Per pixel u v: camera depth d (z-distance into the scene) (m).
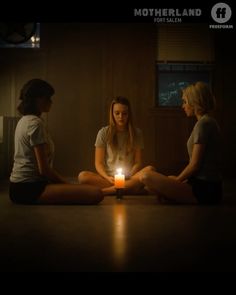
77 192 3.38
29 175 3.36
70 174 6.13
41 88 3.36
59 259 1.87
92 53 6.12
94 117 6.14
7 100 6.19
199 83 3.54
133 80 6.14
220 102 6.13
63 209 3.20
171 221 2.77
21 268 1.73
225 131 6.13
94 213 3.05
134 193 3.93
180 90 6.21
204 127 3.38
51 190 3.35
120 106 3.72
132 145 3.84
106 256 1.92
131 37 6.12
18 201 3.40
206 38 6.11
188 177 3.46
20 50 6.12
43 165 3.27
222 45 6.12
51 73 6.11
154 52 6.12
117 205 3.41
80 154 6.14
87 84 6.13
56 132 6.13
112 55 6.12
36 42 6.14
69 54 6.11
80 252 1.99
